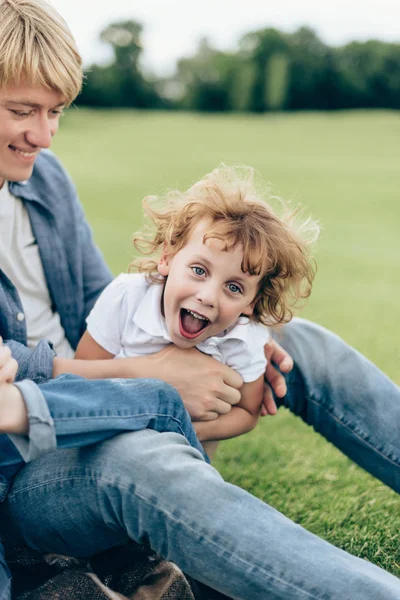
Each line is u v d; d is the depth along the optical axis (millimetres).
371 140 17844
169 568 1605
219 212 1885
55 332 2131
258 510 1434
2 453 1604
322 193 10539
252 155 14742
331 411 1991
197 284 1845
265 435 2811
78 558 1654
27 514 1589
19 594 1577
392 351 3916
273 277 1969
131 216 8172
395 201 10102
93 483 1480
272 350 2033
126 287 2006
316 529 2088
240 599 1431
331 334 2055
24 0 1782
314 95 26641
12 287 1963
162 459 1460
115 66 26344
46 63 1718
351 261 6590
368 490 2314
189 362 1926
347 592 1359
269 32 26266
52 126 1842
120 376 1874
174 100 26766
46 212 2102
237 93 26094
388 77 26578
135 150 15180
